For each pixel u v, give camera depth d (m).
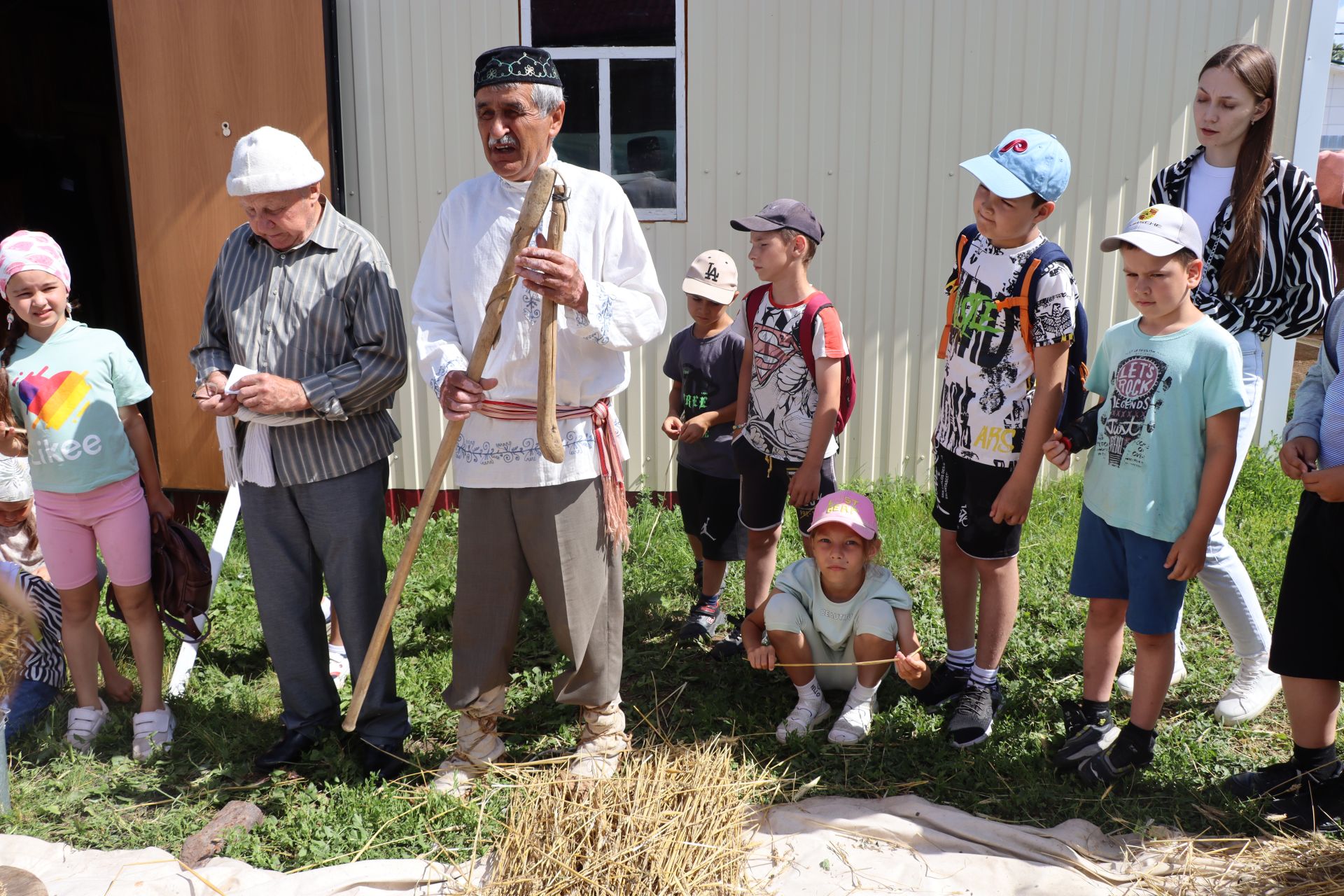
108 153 8.65
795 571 3.60
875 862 2.81
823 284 5.55
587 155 5.48
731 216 5.50
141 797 3.22
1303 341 10.09
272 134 2.97
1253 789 3.03
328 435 3.09
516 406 2.93
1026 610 4.37
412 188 5.49
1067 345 3.10
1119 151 5.34
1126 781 3.15
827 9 5.26
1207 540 2.90
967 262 3.34
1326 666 2.81
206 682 3.90
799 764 3.32
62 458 3.29
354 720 3.04
